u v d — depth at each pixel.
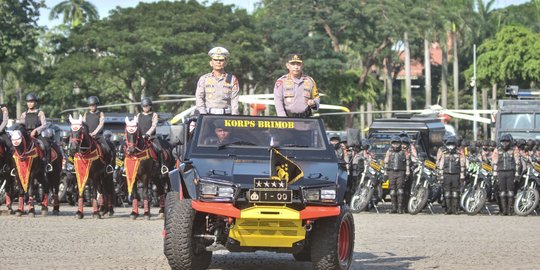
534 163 50.44
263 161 24.45
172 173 24.66
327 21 140.00
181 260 23.12
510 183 49.94
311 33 141.88
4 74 126.75
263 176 23.08
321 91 141.88
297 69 26.80
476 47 168.38
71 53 132.12
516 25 150.62
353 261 27.48
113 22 132.00
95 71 125.56
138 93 130.25
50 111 136.50
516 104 68.31
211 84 28.34
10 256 27.56
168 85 128.50
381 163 53.00
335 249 23.17
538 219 46.34
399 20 142.75
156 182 43.56
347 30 142.50
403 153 49.88
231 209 22.41
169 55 126.50
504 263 27.27
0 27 102.44
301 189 22.73
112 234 34.56
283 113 26.80
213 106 28.27
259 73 132.88
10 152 43.19
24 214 44.69
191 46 124.88
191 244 23.14
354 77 143.38
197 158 24.61
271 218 22.33
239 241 22.67
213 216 23.44
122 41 125.56
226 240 23.14
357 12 140.00
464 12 159.38
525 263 27.33
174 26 129.50
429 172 49.88
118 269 24.80
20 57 108.88
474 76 142.88
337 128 148.25
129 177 41.31
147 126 42.84
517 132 67.31
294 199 22.73
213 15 131.50
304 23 135.62
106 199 44.25
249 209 22.39
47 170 43.69
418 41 173.62
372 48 143.00
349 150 50.94
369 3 143.12
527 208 49.88
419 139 64.62
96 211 42.84
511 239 34.53
